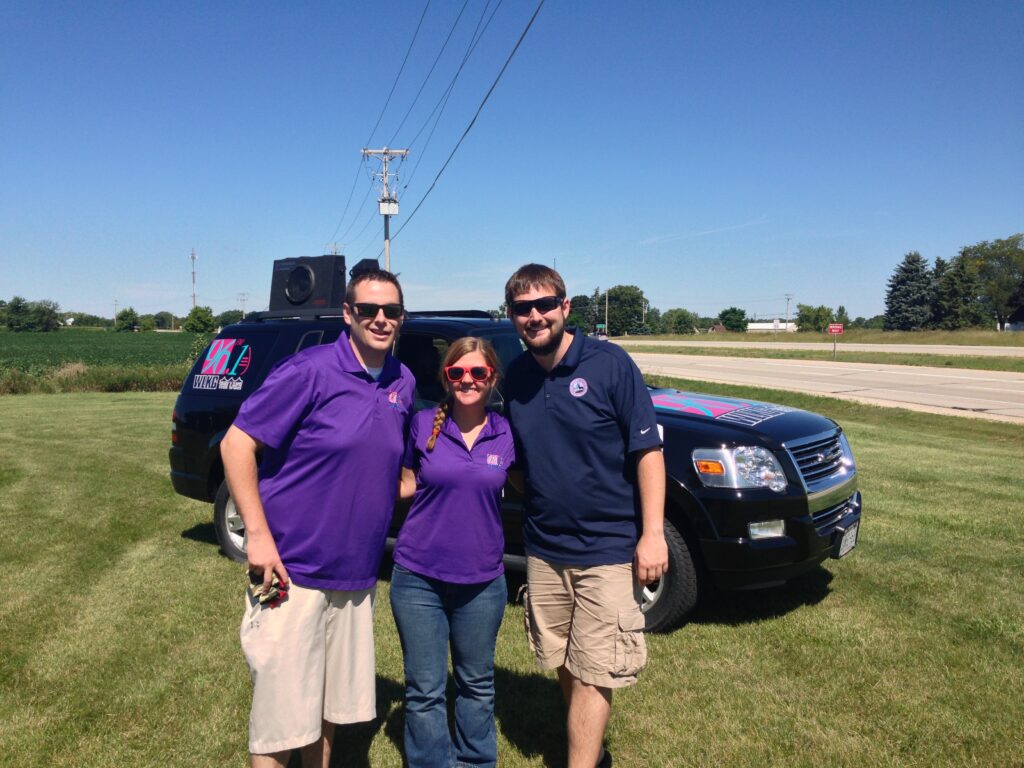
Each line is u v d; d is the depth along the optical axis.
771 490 3.70
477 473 2.39
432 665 2.45
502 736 2.96
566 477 2.46
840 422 14.45
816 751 2.78
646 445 2.40
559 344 2.44
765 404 4.64
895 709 3.06
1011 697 3.14
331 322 5.10
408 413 2.47
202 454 5.35
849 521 4.09
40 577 4.86
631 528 2.51
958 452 9.68
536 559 2.62
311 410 2.27
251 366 5.23
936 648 3.61
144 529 6.13
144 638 3.87
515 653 3.71
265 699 2.23
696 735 2.90
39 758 2.78
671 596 3.80
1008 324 83.50
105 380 21.16
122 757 2.79
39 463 9.22
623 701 3.17
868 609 4.12
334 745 2.92
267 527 2.27
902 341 46.34
